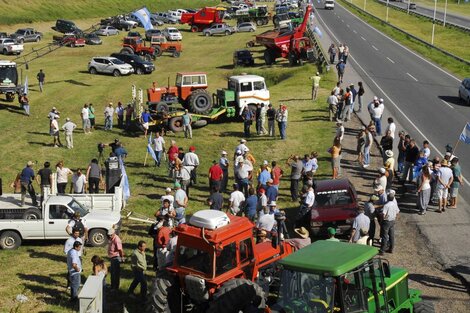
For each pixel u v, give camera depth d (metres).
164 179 33.72
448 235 23.52
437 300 18.45
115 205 27.36
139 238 25.09
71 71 70.94
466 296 18.73
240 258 15.82
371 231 22.03
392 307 14.98
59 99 57.09
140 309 18.62
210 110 44.69
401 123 41.00
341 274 12.41
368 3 143.75
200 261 15.52
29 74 68.62
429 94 50.56
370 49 74.44
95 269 18.16
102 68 69.62
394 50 74.44
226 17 117.25
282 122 39.16
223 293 14.98
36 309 18.84
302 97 51.06
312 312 12.65
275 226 20.69
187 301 16.05
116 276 19.75
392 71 60.91
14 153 39.50
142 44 81.69
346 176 31.23
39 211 25.44
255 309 14.80
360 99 44.00
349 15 111.94
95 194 27.47
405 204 26.84
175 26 111.50
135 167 36.00
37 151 40.00
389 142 31.19
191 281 15.37
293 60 67.69
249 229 16.00
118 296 19.50
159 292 15.88
